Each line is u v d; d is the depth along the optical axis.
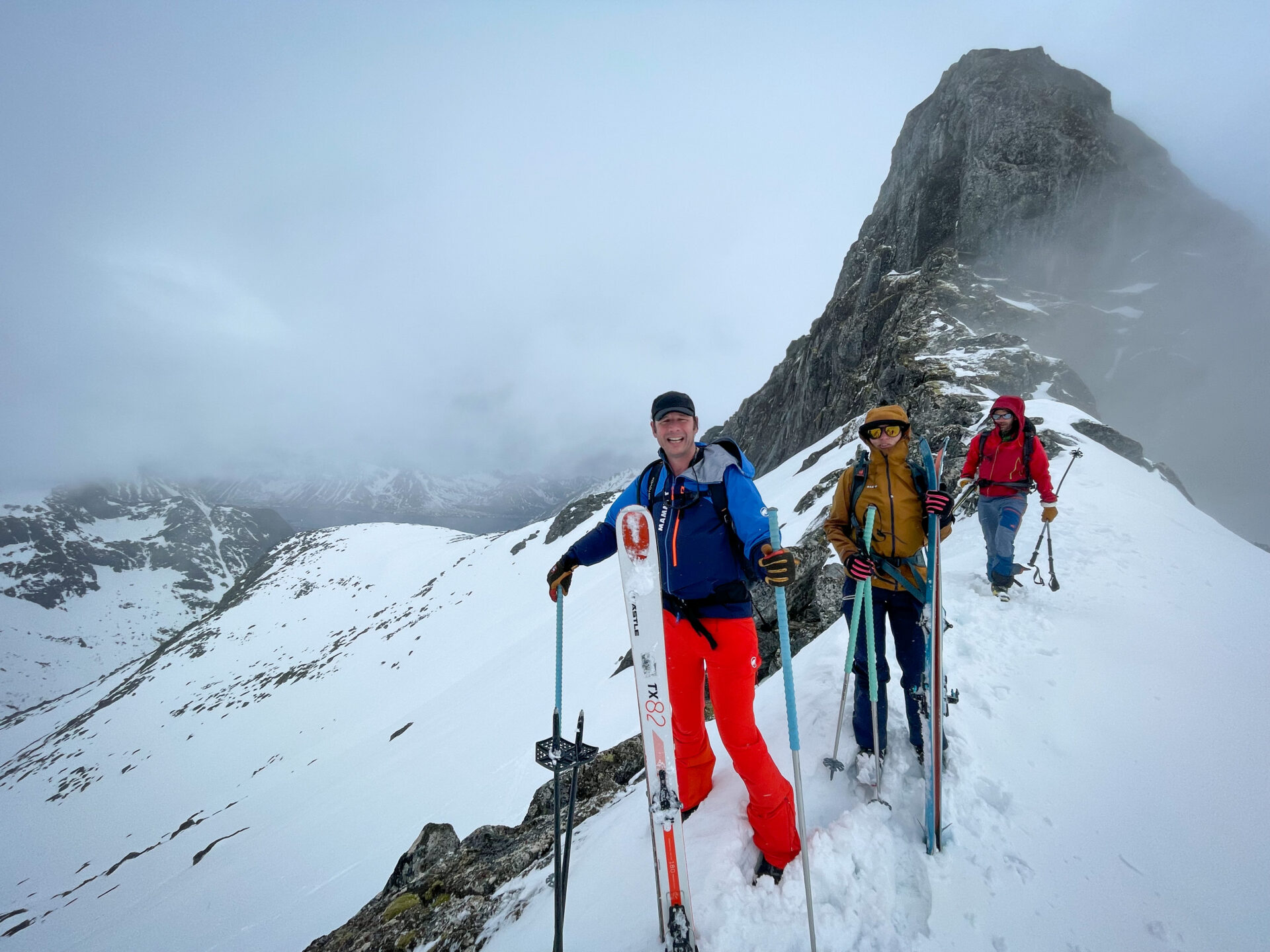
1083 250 48.34
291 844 25.56
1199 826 3.34
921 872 3.07
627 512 2.77
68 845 56.00
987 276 47.03
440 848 7.40
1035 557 6.57
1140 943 2.74
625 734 16.62
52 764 77.38
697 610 2.97
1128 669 4.88
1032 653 5.25
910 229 54.69
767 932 2.73
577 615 38.88
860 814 3.32
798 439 49.22
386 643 73.88
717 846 3.27
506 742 23.98
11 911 46.66
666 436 2.97
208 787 57.88
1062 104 52.59
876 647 3.90
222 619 110.12
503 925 4.21
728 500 2.90
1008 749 4.03
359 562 116.19
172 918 22.86
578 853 4.56
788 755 4.19
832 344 47.75
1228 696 4.43
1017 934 2.79
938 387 21.83
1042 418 15.84
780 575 2.57
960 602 6.43
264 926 18.59
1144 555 7.32
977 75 55.94
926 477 3.52
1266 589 6.32
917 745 3.77
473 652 57.62
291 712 65.88
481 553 94.06
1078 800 3.59
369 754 39.66
